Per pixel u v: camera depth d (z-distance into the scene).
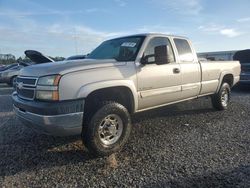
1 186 3.39
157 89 5.06
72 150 4.55
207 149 4.50
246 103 8.61
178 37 5.88
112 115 4.23
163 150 4.48
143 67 4.77
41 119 3.74
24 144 4.86
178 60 5.64
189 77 5.84
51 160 4.15
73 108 3.80
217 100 7.16
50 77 3.79
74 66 4.00
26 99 4.13
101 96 4.34
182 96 5.76
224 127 5.80
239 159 4.05
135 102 4.67
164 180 3.45
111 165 3.93
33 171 3.79
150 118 6.57
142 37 5.15
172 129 5.68
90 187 3.34
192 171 3.68
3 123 6.47
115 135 4.32
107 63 4.34
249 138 5.04
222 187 3.23
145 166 3.88
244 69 11.73
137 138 5.11
